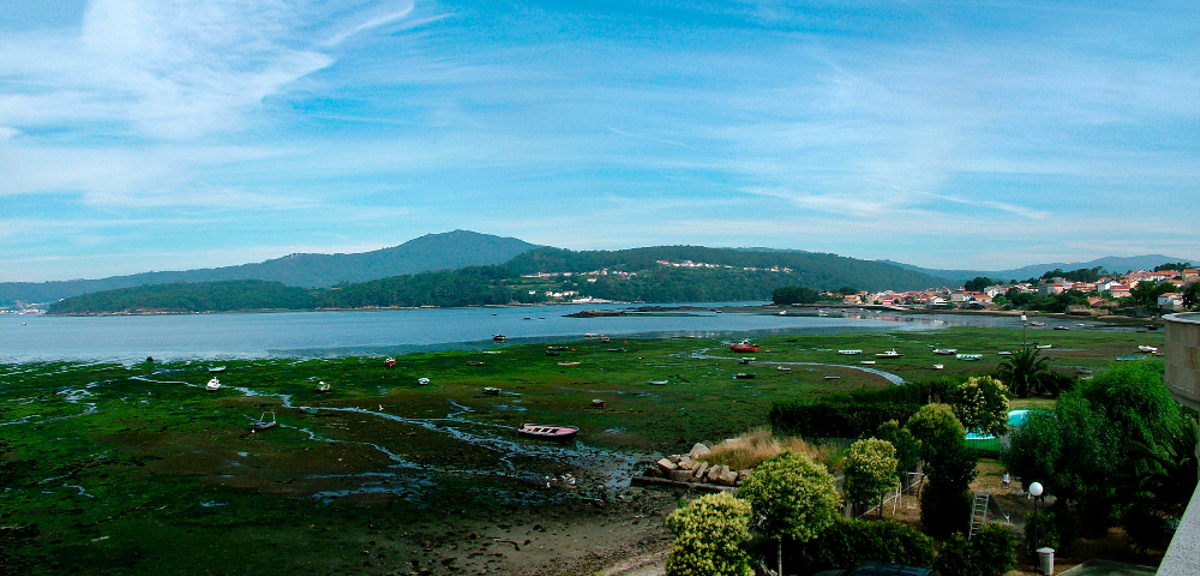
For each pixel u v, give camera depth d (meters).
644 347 141.12
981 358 116.62
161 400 73.06
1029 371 67.44
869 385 84.62
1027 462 27.38
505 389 81.50
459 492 40.19
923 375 94.62
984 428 43.41
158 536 32.69
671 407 68.94
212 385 80.88
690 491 40.09
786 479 22.86
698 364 108.88
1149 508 24.22
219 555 30.42
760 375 95.00
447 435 55.56
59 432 55.91
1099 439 27.06
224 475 43.31
